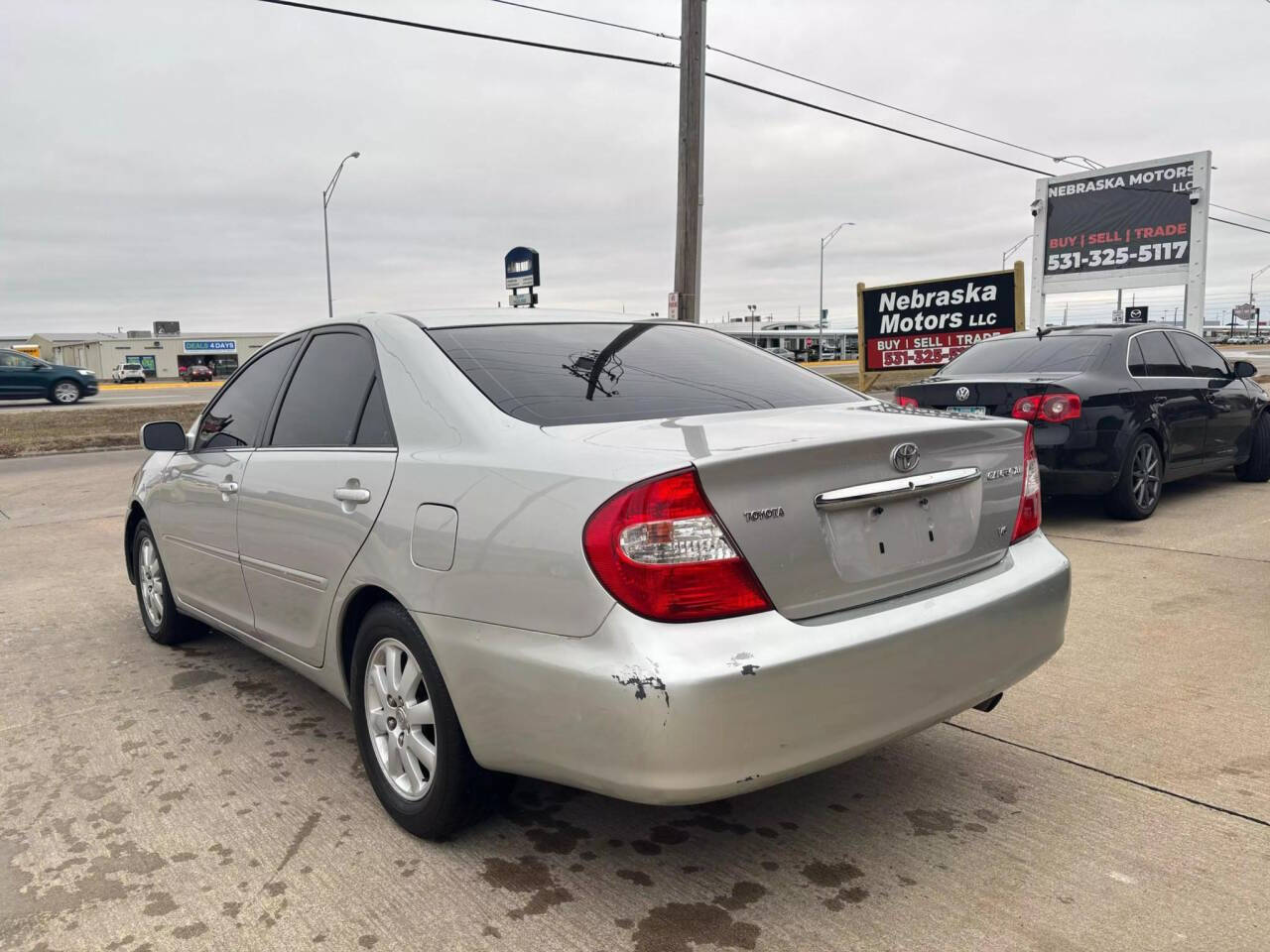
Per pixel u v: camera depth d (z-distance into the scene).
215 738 3.54
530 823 2.87
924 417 2.79
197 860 2.67
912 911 2.36
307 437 3.33
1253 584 5.27
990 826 2.77
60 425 20.67
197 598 4.14
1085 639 4.42
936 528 2.56
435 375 2.86
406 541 2.62
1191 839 2.67
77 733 3.60
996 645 2.60
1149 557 5.95
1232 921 2.28
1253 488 8.66
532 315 3.39
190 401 31.16
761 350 3.69
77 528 8.38
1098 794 2.95
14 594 5.86
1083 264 19.27
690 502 2.10
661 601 2.08
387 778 2.85
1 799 3.06
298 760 3.34
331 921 2.37
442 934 2.30
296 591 3.23
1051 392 6.67
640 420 2.65
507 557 2.30
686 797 2.07
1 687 4.12
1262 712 3.54
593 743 2.13
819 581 2.27
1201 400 7.77
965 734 3.43
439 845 2.74
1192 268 17.66
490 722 2.38
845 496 2.33
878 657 2.28
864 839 2.72
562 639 2.19
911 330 14.70
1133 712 3.58
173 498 4.21
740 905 2.40
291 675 4.25
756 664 2.08
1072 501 8.24
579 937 2.28
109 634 4.96
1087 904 2.37
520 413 2.63
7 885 2.56
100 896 2.49
